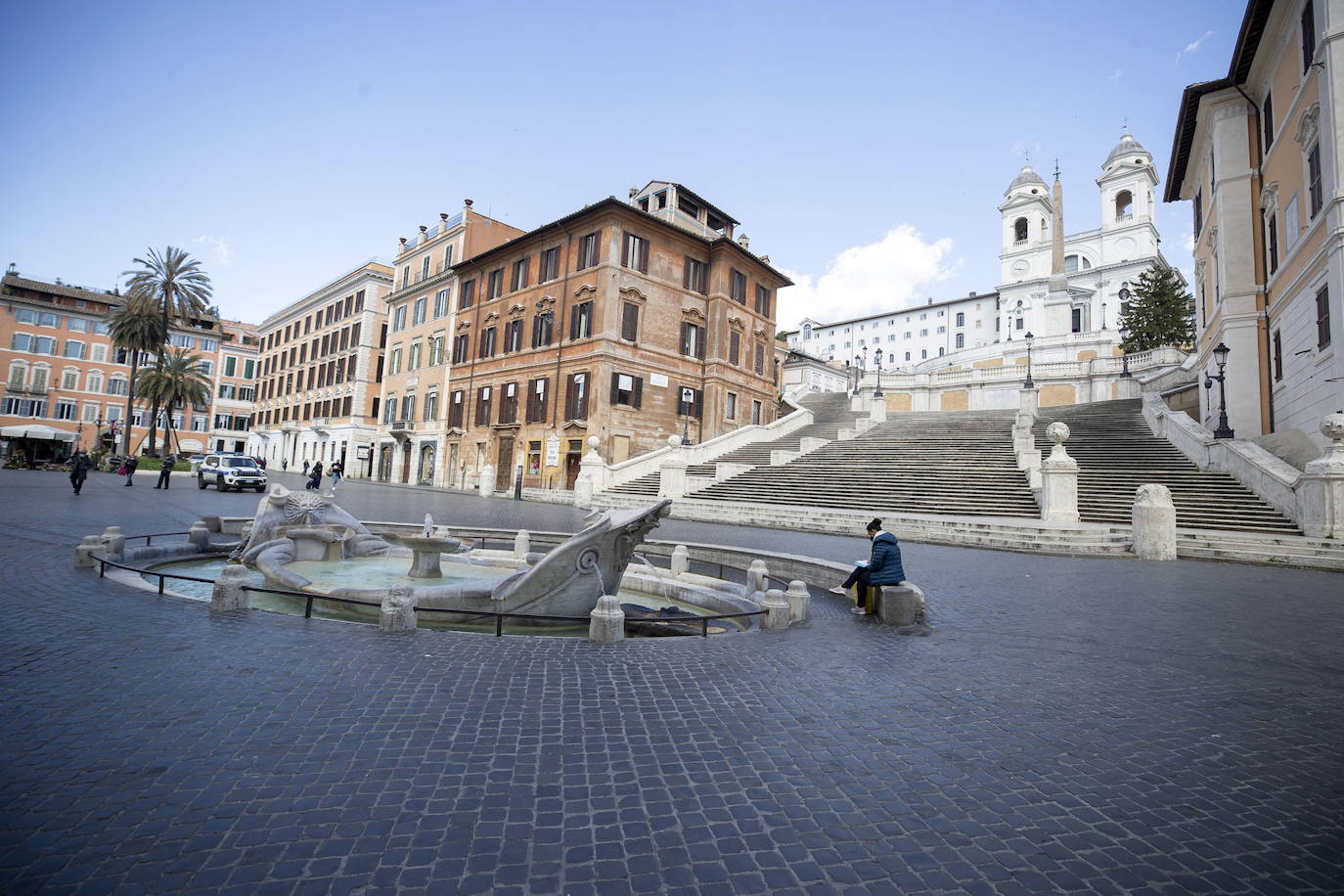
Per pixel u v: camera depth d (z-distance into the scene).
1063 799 3.51
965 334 95.00
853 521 19.22
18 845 2.68
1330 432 14.23
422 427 49.69
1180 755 4.13
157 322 50.81
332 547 11.06
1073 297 77.38
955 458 25.92
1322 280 17.70
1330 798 3.59
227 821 2.95
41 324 71.38
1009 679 5.66
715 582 10.57
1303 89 18.98
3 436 51.66
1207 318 27.55
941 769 3.85
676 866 2.76
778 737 4.25
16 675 4.74
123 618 6.50
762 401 44.88
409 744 3.87
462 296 47.56
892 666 6.01
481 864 2.71
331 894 2.46
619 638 6.61
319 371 65.94
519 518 20.59
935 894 2.64
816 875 2.73
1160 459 21.58
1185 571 12.29
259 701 4.45
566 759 3.77
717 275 41.03
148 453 54.28
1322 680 5.73
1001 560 13.76
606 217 36.41
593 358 35.94
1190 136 27.98
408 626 6.64
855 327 108.69
